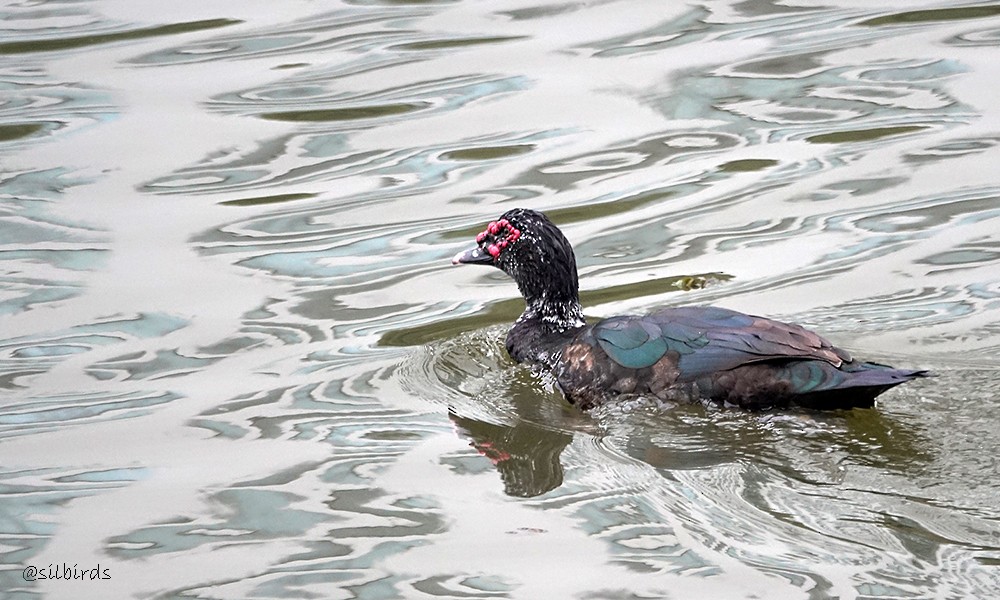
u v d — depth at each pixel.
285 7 23.45
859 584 9.00
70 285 15.30
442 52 21.14
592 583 9.45
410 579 9.69
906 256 14.96
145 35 22.17
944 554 9.30
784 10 22.14
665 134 18.25
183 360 13.70
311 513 10.74
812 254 15.20
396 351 13.86
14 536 10.58
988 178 16.53
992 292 14.00
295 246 16.12
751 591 9.14
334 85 20.12
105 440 12.13
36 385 13.20
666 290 14.65
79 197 17.30
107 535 10.55
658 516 10.27
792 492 10.32
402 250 16.00
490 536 10.21
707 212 16.38
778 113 18.62
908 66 19.66
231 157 18.27
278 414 12.55
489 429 12.22
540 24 22.11
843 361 11.42
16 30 22.38
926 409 11.59
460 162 17.86
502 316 14.66
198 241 16.31
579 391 12.66
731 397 11.75
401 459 11.63
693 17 22.03
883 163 17.12
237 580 9.82
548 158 17.89
